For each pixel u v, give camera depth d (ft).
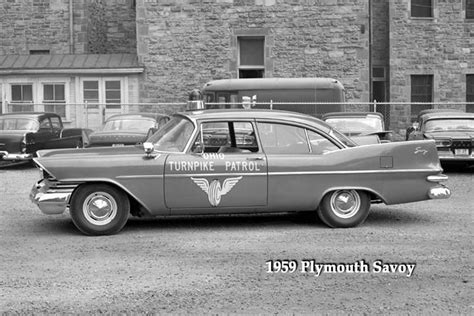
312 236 26.40
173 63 72.13
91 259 22.85
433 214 31.81
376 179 27.66
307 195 27.37
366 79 71.46
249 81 62.64
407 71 75.92
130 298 18.49
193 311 17.38
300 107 61.77
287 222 29.68
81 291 19.15
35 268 21.70
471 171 50.96
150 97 72.23
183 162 26.81
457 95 76.43
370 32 74.95
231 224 29.30
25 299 18.42
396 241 25.44
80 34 77.61
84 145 57.67
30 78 72.08
